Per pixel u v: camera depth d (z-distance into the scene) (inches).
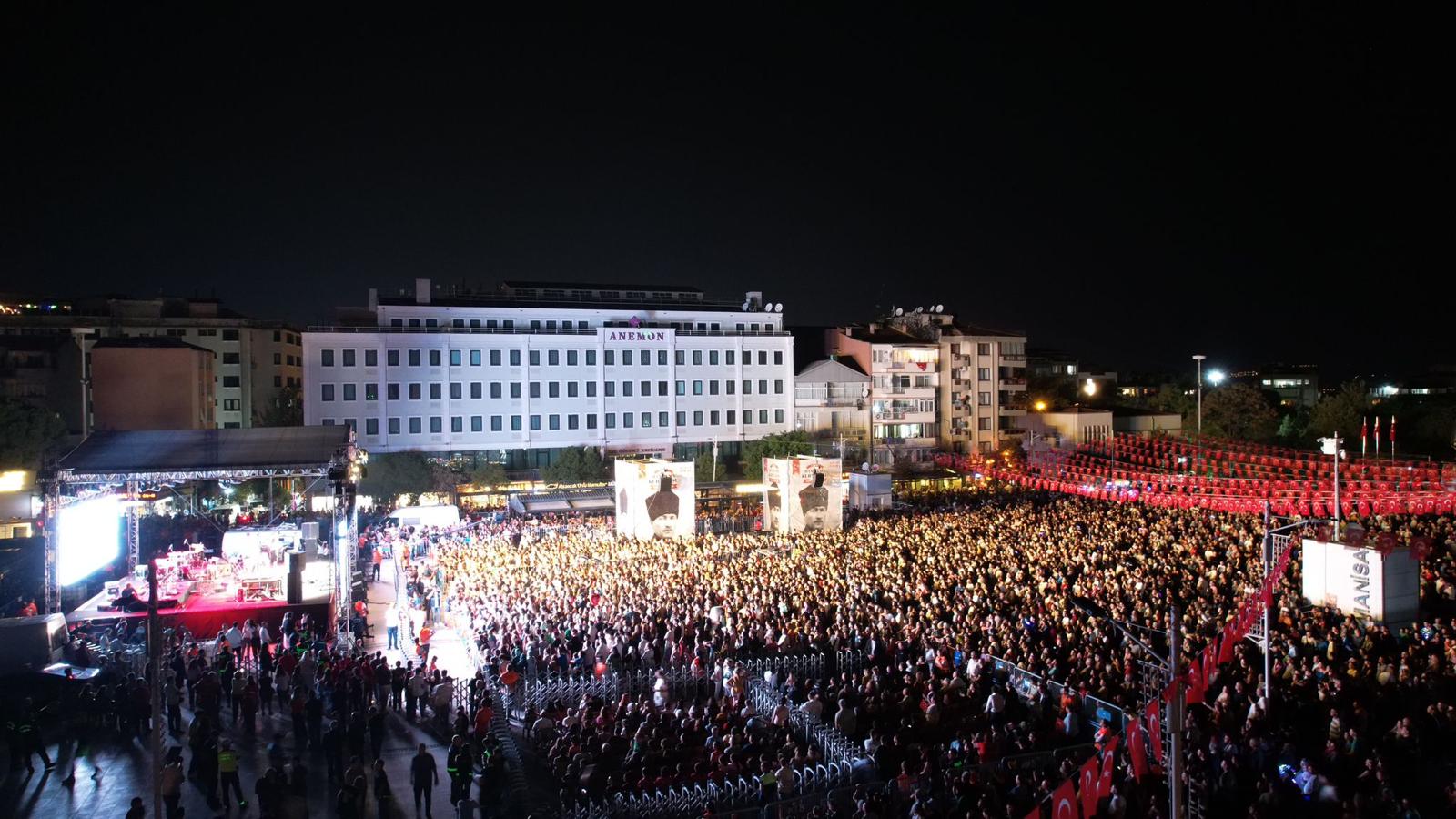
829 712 1060.5
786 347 4050.2
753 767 889.5
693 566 1747.0
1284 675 1025.5
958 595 1435.8
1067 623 1247.5
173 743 1030.4
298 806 849.5
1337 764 815.7
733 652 1237.1
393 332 3543.3
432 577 1836.9
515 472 3592.5
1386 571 1251.2
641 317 3971.5
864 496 2928.2
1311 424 4446.4
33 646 1191.6
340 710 999.0
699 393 3934.5
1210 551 1668.3
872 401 4163.4
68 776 944.3
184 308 4323.3
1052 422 4439.0
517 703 1121.4
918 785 798.5
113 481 1499.8
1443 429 4109.3
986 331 4505.4
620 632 1288.1
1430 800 773.9
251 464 1552.7
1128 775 770.8
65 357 3666.3
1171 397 5064.0
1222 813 759.1
